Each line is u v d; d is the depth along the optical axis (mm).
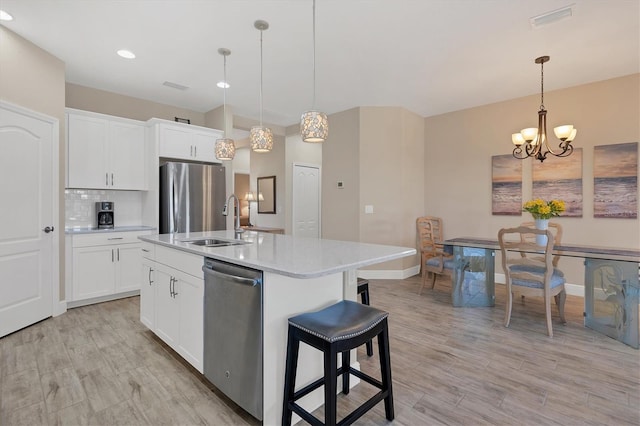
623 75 3596
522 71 3523
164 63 3326
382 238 4785
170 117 4660
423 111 5000
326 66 3404
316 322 1495
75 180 3531
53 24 2615
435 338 2689
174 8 2408
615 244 3652
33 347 2453
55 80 3158
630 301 2529
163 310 2385
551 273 2732
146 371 2113
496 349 2484
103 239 3562
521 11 2443
